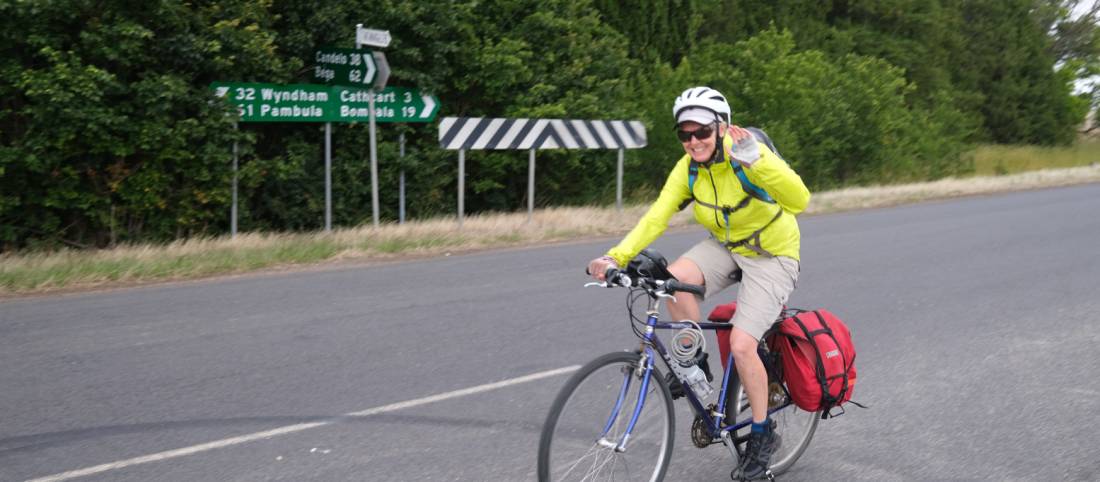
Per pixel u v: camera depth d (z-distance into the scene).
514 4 16.73
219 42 12.52
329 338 6.98
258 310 7.93
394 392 5.74
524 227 13.25
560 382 6.02
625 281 3.86
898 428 5.27
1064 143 45.94
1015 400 5.75
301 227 14.66
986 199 19.42
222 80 13.12
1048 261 10.73
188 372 6.06
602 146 14.75
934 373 6.29
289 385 5.83
